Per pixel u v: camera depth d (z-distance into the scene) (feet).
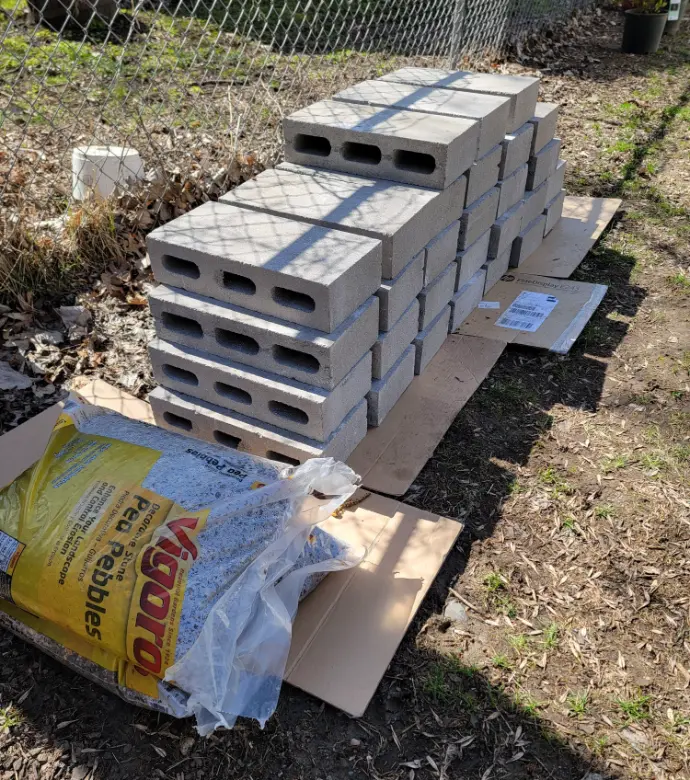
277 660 5.85
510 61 23.18
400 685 6.50
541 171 12.37
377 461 8.61
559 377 10.27
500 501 8.32
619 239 13.88
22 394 9.50
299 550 6.36
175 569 5.57
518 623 7.02
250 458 6.73
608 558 7.64
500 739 6.13
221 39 21.72
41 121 15.55
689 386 10.05
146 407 9.20
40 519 5.97
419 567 7.32
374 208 8.42
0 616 6.56
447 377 9.96
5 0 22.31
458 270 10.39
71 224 11.58
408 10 25.91
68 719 6.24
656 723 6.23
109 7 21.79
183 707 5.63
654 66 23.89
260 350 7.61
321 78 19.25
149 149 14.21
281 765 5.95
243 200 8.69
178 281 7.91
